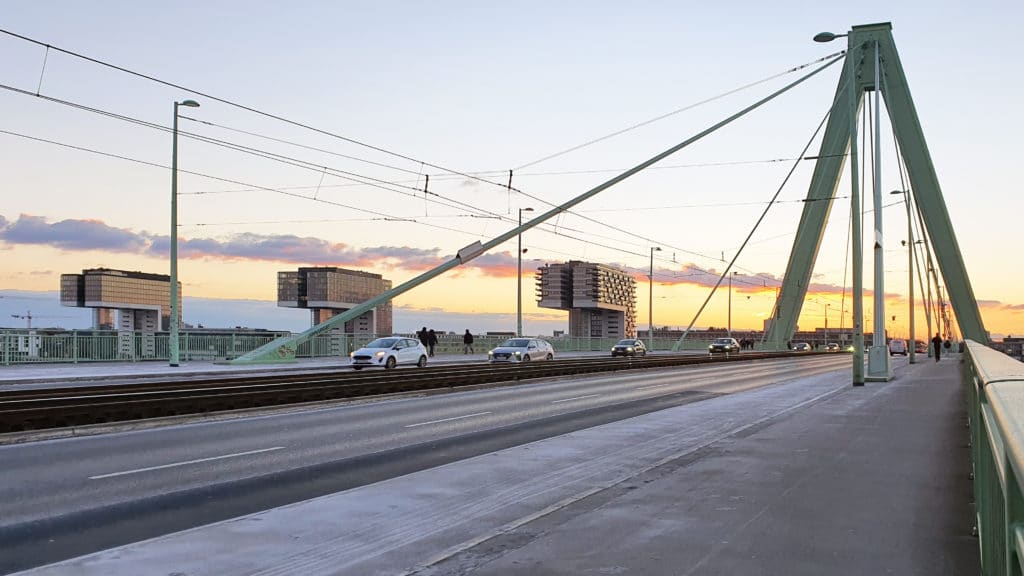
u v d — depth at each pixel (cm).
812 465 1026
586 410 1900
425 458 1165
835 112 6725
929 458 1081
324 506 809
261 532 705
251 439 1350
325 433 1438
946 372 3656
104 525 754
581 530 689
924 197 6216
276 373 3478
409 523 739
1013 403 270
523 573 568
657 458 1112
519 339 4641
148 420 1508
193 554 635
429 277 4212
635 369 4069
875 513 753
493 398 2219
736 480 922
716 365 4875
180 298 11406
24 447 1240
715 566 580
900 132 6331
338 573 584
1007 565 263
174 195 3697
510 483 931
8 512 805
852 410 1778
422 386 2481
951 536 669
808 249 7181
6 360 3506
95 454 1172
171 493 904
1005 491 269
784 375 3622
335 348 4922
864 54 6531
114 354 3909
